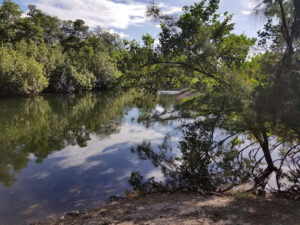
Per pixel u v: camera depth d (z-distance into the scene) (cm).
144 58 689
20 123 1488
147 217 398
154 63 695
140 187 606
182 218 373
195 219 364
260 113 386
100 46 5994
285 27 432
